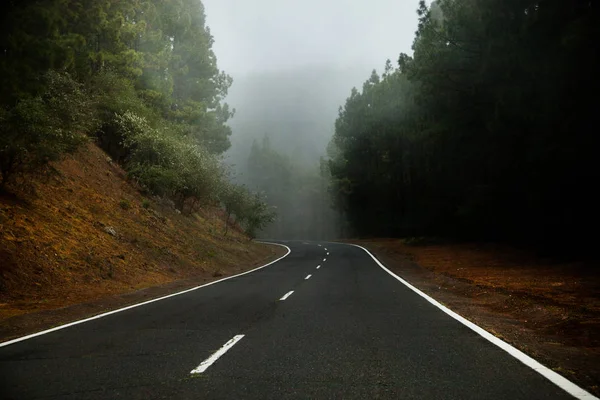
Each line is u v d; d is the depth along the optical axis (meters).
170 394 4.29
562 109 15.32
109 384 4.61
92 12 21.27
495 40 17.67
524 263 18.75
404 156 36.84
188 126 35.38
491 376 4.75
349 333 7.04
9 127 13.18
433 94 22.12
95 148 25.17
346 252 34.72
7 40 11.16
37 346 6.40
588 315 8.05
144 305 10.48
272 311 9.34
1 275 11.11
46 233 14.05
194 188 27.27
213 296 11.96
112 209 19.75
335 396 4.19
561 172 16.17
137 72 28.02
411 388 4.39
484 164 22.53
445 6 22.02
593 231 17.45
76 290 12.20
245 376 4.84
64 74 17.56
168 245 20.44
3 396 4.27
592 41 13.26
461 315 8.67
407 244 36.81
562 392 4.23
